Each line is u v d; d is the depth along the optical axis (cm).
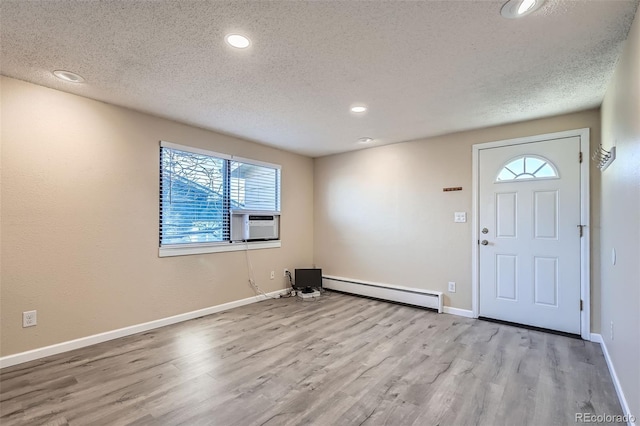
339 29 176
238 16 164
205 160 378
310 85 250
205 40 188
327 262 511
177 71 228
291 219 490
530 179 330
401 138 406
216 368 240
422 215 407
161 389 210
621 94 200
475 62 213
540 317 324
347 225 486
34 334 251
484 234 359
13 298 241
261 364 247
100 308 287
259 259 439
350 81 243
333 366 244
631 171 175
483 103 285
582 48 195
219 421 178
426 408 191
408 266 420
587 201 300
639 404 156
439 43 190
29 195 249
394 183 434
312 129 370
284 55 205
